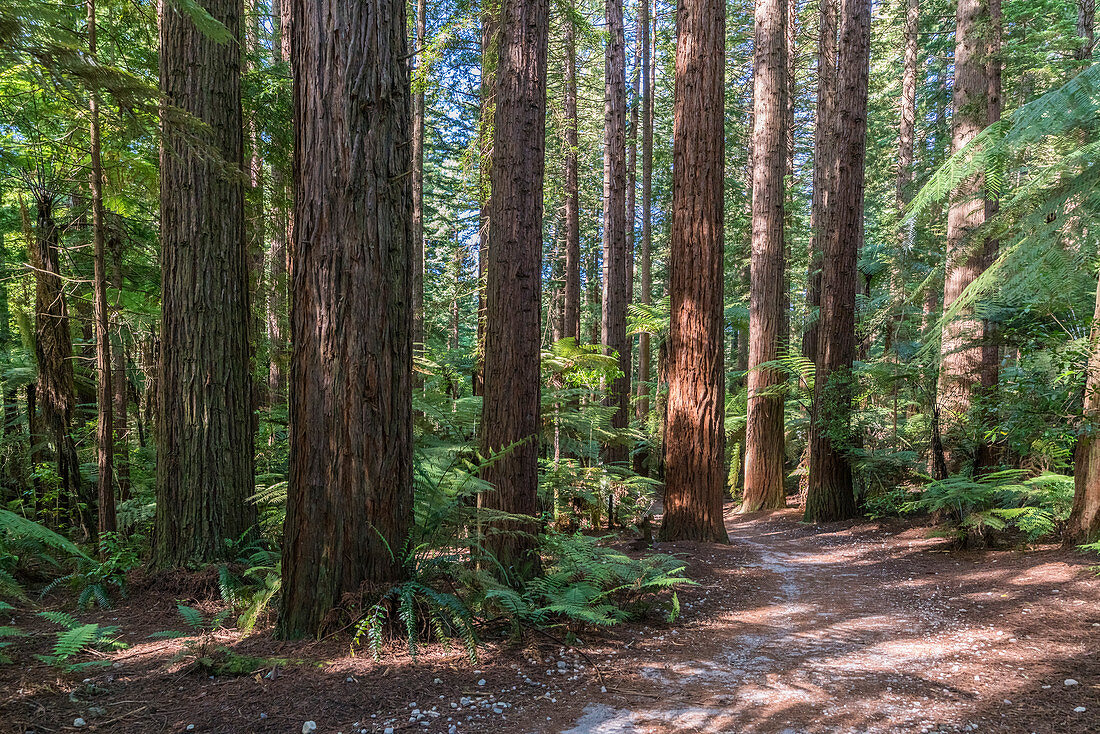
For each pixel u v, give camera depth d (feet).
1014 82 47.70
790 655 13.09
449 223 74.13
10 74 17.40
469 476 15.88
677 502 27.91
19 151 23.57
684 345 27.66
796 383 49.08
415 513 15.33
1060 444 22.54
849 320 35.83
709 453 27.58
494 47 26.84
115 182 22.67
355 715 9.71
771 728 9.63
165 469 18.04
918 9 64.44
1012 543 22.30
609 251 49.88
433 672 11.36
